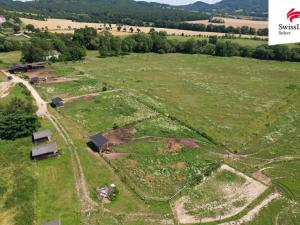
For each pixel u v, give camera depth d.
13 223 43.53
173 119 78.62
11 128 64.94
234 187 53.19
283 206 49.00
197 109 85.75
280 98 95.50
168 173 56.16
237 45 161.00
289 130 75.00
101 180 53.31
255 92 101.00
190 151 63.59
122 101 89.19
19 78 108.50
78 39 166.25
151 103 88.50
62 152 61.00
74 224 43.78
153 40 165.88
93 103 87.44
